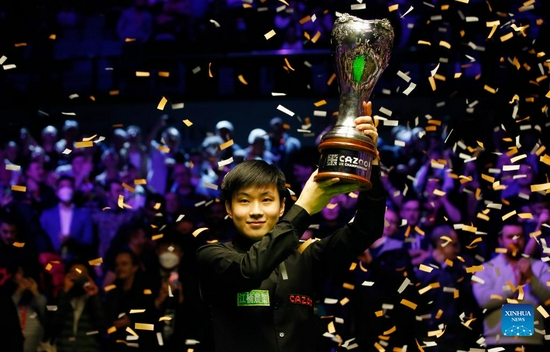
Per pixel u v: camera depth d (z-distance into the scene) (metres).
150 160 8.76
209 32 10.22
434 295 6.09
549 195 7.40
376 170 2.65
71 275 6.45
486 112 9.23
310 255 2.78
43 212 7.86
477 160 8.13
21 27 10.62
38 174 8.52
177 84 10.07
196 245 6.59
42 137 8.98
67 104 10.09
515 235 6.07
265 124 9.80
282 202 2.77
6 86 10.23
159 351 6.22
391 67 9.56
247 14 10.20
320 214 7.05
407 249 6.29
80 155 8.75
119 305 6.36
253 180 2.65
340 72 2.57
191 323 6.23
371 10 9.84
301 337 2.68
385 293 6.10
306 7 10.11
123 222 7.74
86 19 10.80
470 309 6.09
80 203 8.03
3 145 9.59
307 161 8.48
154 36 10.41
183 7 10.41
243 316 2.67
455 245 6.23
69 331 6.37
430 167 7.95
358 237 2.71
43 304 6.47
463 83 9.37
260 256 2.43
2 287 6.48
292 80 9.78
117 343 6.28
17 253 6.83
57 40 10.72
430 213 7.34
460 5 9.66
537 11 9.50
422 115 9.35
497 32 9.45
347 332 6.11
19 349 6.32
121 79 10.15
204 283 2.71
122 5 10.76
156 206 5.87
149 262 6.45
